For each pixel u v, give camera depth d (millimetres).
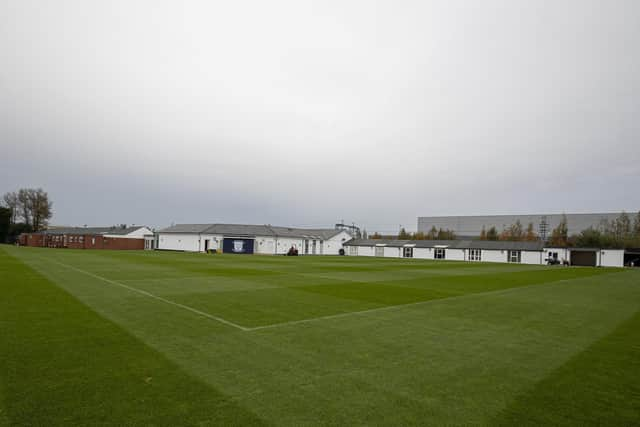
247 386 5598
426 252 75938
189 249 75250
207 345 7680
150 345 7539
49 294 13477
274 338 8391
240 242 75125
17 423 4277
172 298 13430
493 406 5145
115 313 10555
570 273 36844
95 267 25422
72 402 4875
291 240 81188
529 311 13078
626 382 6141
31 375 5770
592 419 4809
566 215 104062
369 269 32844
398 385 5824
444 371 6535
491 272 34000
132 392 5242
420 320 10898
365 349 7742
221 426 4359
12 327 8656
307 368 6480
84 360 6523
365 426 4469
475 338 8938
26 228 90688
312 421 4559
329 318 10758
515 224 104750
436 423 4602
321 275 24828
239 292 15453
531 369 6746
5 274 19453
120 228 87562
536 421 4727
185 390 5371
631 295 18766
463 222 120000
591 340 9008
